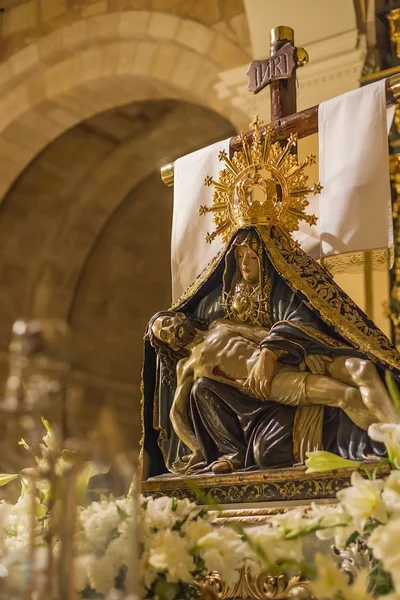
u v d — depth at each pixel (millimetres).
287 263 5781
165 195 18688
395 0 11453
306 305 5609
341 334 5441
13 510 4750
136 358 19344
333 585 3445
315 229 6551
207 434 5707
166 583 4375
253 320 5828
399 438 4141
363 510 3926
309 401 5332
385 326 10516
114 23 13961
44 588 3299
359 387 5215
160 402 6098
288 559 4020
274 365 5445
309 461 4207
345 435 5215
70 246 18031
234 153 6789
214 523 5145
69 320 18438
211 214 6824
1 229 16906
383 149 6199
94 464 4316
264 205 6008
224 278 6020
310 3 11445
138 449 6262
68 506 3473
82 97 14859
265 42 11953
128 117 16547
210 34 13117
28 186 16766
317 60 11367
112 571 4207
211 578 4906
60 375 3254
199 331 5941
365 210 6176
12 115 15078
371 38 11398
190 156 7117
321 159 6410
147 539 4438
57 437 3496
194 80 13266
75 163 17047
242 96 12391
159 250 19422
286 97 6801
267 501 5191
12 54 14953
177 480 5527
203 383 5648
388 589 3916
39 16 14812
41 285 17859
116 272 18969
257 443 5363
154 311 19609
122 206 18375
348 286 10820
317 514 4180
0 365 16625
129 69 13945
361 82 11156
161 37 13562
